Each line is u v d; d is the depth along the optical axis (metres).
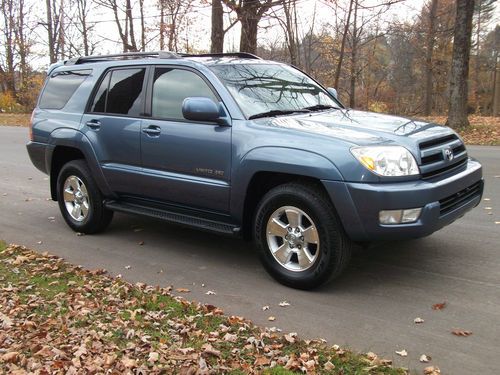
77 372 3.37
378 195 4.24
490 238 5.88
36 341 3.81
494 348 3.63
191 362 3.45
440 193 4.44
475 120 18.81
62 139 6.67
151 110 5.80
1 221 7.63
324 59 32.34
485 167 9.96
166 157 5.56
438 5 34.84
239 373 3.33
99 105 6.45
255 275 5.22
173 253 5.98
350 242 4.59
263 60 6.20
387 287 4.74
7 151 15.14
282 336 3.86
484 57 51.22
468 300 4.40
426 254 5.46
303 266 4.72
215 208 5.27
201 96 5.41
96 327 4.02
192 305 4.44
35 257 5.87
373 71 41.66
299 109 5.50
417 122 5.17
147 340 3.79
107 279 5.15
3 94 38.81
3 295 4.74
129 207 6.24
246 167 4.86
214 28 15.34
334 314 4.27
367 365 3.41
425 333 3.89
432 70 38.59
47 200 8.94
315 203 4.50
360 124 4.92
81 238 6.69
